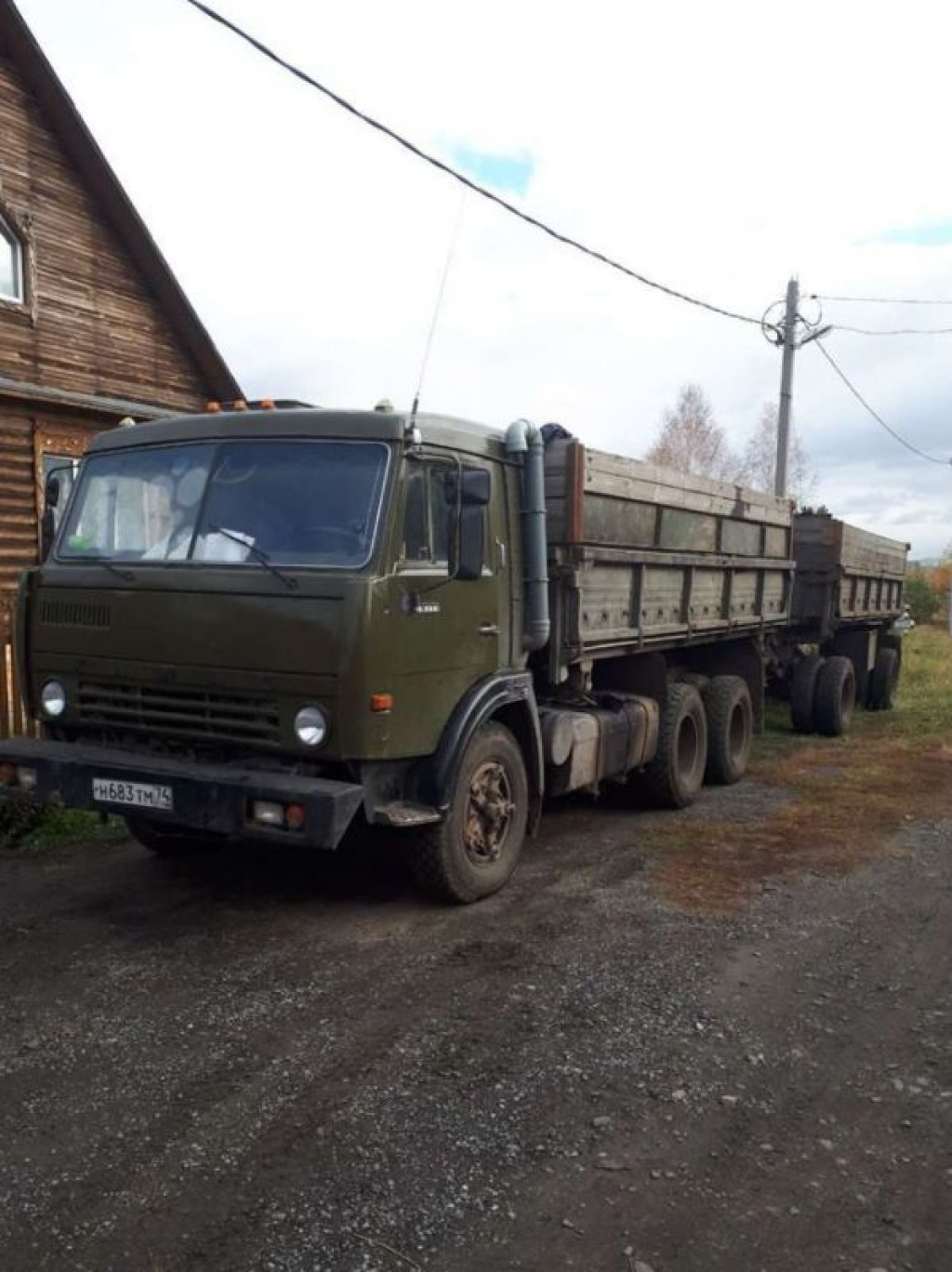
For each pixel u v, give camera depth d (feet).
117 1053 13.48
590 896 20.02
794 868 22.17
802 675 41.16
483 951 17.12
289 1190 10.61
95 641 18.29
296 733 16.58
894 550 51.26
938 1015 15.06
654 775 27.04
